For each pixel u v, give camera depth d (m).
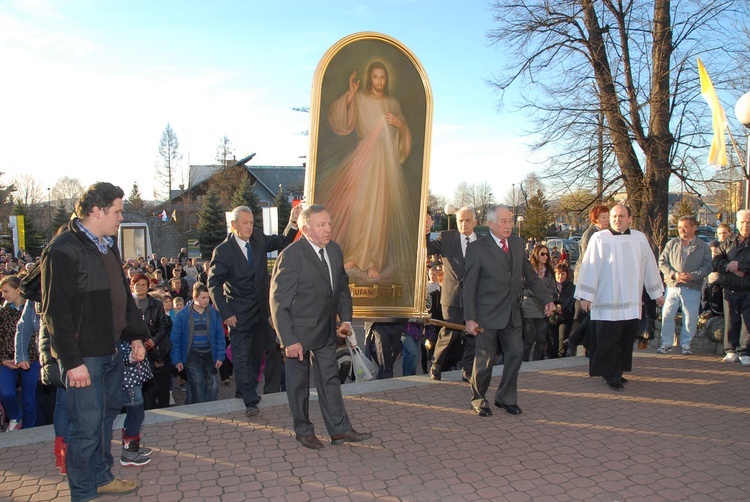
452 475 3.88
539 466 4.02
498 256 5.02
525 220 34.62
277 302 4.20
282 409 5.27
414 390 5.87
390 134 6.37
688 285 7.21
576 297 6.04
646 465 4.05
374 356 7.55
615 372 5.91
